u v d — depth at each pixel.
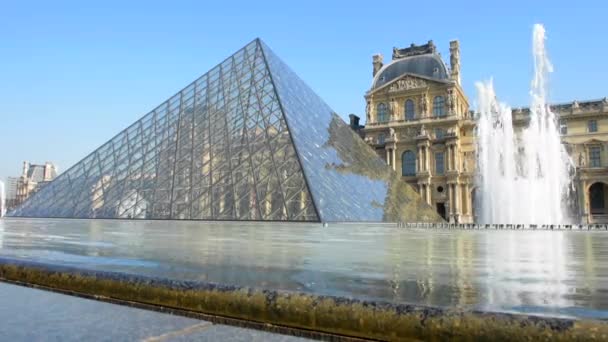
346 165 45.44
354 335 2.84
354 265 5.77
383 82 125.31
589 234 23.28
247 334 3.10
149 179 45.06
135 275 4.14
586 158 104.31
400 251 8.62
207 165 42.38
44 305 3.96
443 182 111.56
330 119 53.88
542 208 85.50
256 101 45.84
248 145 41.47
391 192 50.22
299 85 54.31
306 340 2.95
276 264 5.79
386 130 120.69
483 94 103.38
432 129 115.38
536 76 88.00
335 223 33.12
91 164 52.34
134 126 53.72
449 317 2.60
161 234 15.67
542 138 89.31
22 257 6.09
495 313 2.57
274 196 35.72
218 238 13.38
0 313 3.67
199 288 3.63
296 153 37.53
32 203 51.94
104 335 3.08
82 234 15.48
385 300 3.09
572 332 2.32
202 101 51.25
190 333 3.13
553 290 3.75
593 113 103.94
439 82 115.25
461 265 5.90
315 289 3.61
